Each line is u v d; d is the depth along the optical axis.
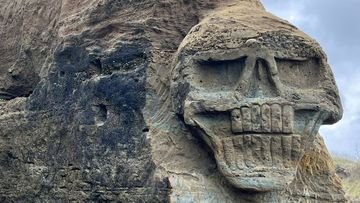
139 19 8.72
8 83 10.64
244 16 8.15
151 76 8.38
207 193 7.97
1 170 10.06
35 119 9.70
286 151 7.79
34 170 9.59
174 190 7.83
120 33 8.83
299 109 7.91
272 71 7.81
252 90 7.86
